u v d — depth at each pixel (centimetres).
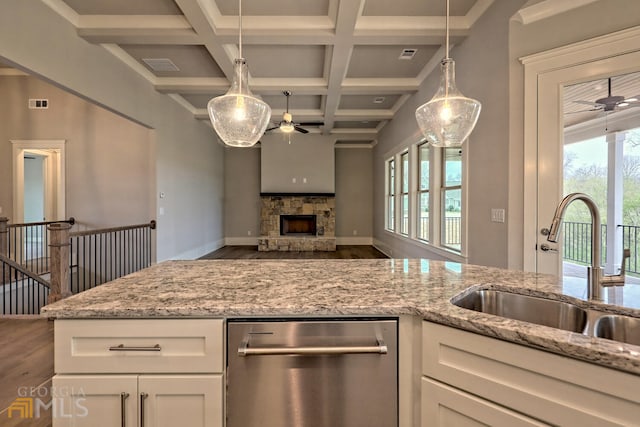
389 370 113
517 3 261
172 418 110
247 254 760
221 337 110
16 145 553
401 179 646
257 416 111
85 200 554
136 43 352
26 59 278
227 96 209
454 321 101
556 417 83
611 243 241
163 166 526
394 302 116
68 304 114
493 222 298
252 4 306
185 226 624
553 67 251
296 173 841
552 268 259
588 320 118
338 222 916
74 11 320
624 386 75
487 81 303
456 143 224
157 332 110
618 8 225
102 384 109
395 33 330
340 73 422
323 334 112
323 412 112
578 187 251
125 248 542
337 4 294
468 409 98
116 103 397
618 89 231
